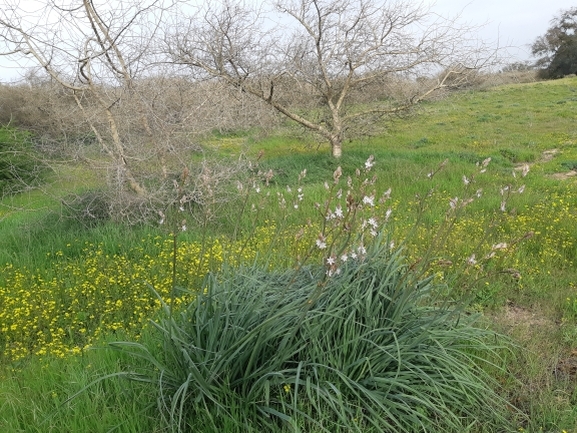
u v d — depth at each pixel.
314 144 16.86
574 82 37.78
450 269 6.02
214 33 11.44
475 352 4.45
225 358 3.52
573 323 5.21
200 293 3.93
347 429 3.44
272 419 3.47
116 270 6.66
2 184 12.71
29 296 5.98
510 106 27.70
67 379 4.08
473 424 3.64
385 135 19.84
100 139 8.41
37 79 10.52
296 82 13.21
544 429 3.67
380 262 4.20
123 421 3.42
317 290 3.41
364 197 3.54
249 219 8.80
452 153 14.59
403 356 3.83
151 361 3.70
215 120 9.23
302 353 3.71
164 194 8.52
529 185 11.20
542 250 7.16
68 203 8.88
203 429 3.39
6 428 3.49
